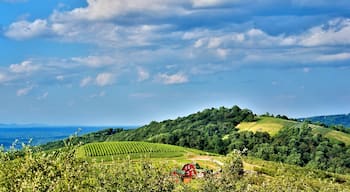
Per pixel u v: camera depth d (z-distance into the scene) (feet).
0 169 82.84
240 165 123.54
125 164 99.96
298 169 299.79
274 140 605.31
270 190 122.31
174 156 485.97
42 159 83.76
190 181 115.34
